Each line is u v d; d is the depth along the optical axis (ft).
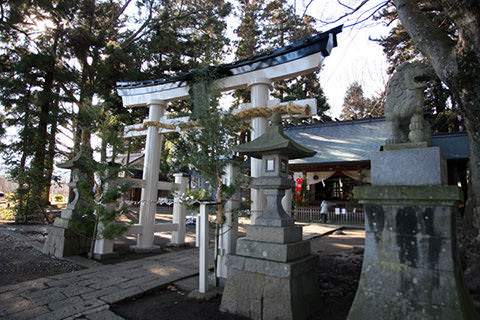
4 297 13.30
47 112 42.27
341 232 39.55
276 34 61.05
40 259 20.65
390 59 36.22
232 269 12.17
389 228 8.55
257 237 12.09
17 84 38.93
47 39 45.55
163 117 25.25
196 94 16.57
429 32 14.78
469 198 15.51
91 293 13.88
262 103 18.65
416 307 7.72
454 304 7.27
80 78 45.91
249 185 16.14
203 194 15.49
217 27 53.21
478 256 13.03
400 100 9.66
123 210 22.39
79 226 21.65
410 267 8.05
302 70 17.63
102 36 46.96
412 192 8.05
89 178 23.07
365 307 8.45
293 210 57.47
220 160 14.83
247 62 19.13
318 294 12.46
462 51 13.00
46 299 13.10
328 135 65.10
